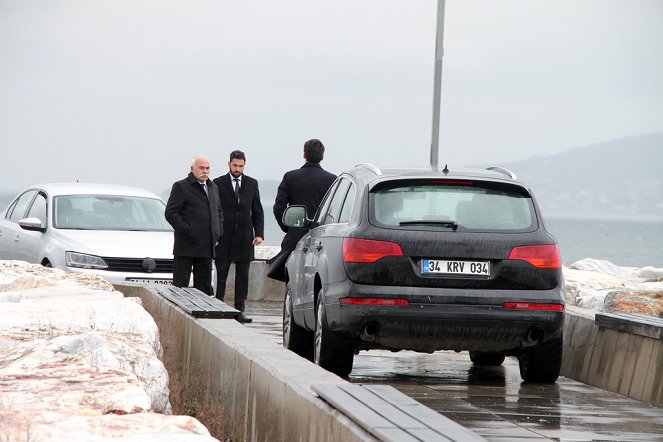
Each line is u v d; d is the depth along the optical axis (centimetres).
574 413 2884
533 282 3200
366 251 3186
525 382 3459
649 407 3066
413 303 3158
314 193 4791
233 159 5494
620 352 3375
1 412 1638
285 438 2009
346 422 1697
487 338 3195
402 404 1744
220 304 3534
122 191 6122
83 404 1722
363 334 3195
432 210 3247
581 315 3672
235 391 2469
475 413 2812
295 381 2025
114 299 3581
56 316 3042
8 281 4194
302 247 3816
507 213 3272
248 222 5516
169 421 1619
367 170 3472
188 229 5016
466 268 3188
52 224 5741
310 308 3559
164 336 3759
